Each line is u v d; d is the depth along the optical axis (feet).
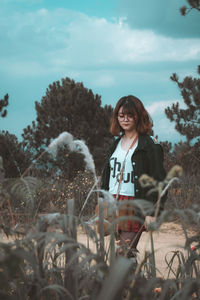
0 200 5.23
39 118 53.16
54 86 54.90
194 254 6.08
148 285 4.15
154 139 9.55
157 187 4.70
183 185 16.61
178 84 44.80
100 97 56.44
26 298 5.56
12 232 5.68
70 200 5.39
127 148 9.72
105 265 4.48
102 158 49.42
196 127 42.32
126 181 9.34
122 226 8.09
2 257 3.59
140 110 9.62
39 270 5.25
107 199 4.97
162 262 12.26
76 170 37.93
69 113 52.75
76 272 4.65
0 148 35.27
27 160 36.17
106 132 54.13
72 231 5.07
